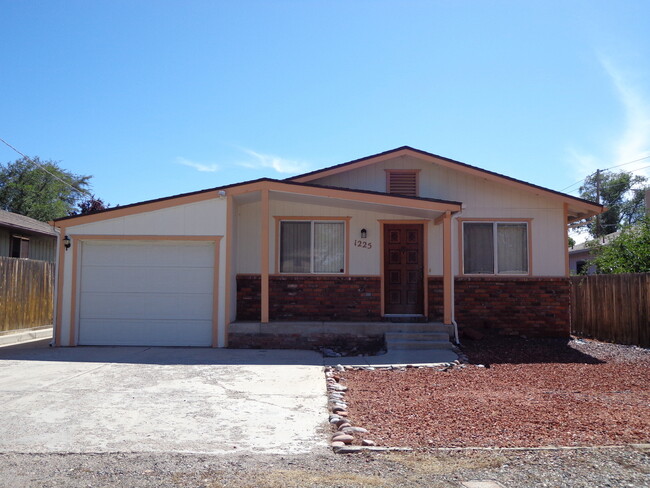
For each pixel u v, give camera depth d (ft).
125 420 19.72
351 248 42.98
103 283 38.52
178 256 38.58
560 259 43.75
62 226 38.50
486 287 43.42
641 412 21.04
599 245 79.87
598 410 21.38
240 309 42.16
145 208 38.24
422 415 20.76
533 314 43.32
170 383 25.99
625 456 15.76
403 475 14.40
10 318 44.62
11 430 18.40
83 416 20.16
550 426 19.12
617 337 42.52
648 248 57.47
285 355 34.83
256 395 23.80
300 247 42.96
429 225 43.39
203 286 38.34
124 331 38.24
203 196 38.22
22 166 115.96
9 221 57.82
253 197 40.06
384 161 44.88
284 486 13.64
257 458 15.85
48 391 24.09
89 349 36.50
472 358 34.47
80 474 14.49
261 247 39.73
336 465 15.23
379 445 17.13
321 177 43.70
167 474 14.51
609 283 43.98
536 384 26.89
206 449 16.66
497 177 43.21
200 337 38.04
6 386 25.05
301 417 20.40
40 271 49.65
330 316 42.37
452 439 17.70
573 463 15.23
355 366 31.30
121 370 29.09
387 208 40.04
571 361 33.83
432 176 44.65
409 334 37.68
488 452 16.28
